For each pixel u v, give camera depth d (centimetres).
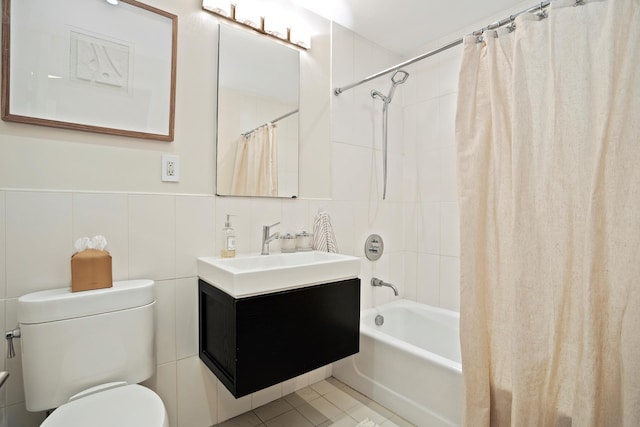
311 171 200
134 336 120
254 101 174
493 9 198
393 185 248
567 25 114
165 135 144
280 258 170
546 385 119
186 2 151
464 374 134
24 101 115
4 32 112
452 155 224
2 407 112
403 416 167
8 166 114
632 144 102
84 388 110
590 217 107
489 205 137
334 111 212
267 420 163
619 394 104
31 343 103
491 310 137
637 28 102
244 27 171
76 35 125
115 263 133
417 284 246
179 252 149
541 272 120
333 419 165
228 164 164
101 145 130
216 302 135
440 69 231
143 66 139
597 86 109
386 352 176
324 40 207
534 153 122
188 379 151
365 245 229
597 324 107
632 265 101
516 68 125
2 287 112
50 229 120
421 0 190
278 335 128
